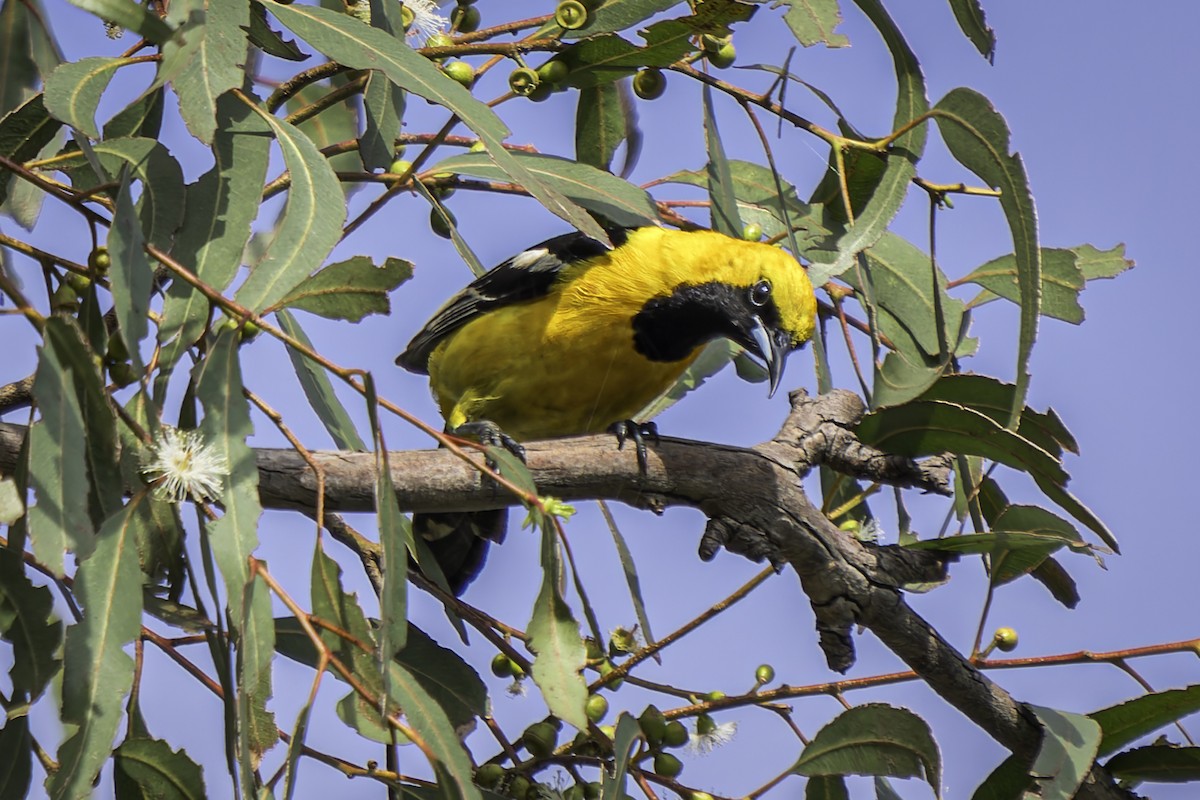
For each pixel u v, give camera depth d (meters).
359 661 6.57
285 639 7.62
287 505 7.18
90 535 6.01
